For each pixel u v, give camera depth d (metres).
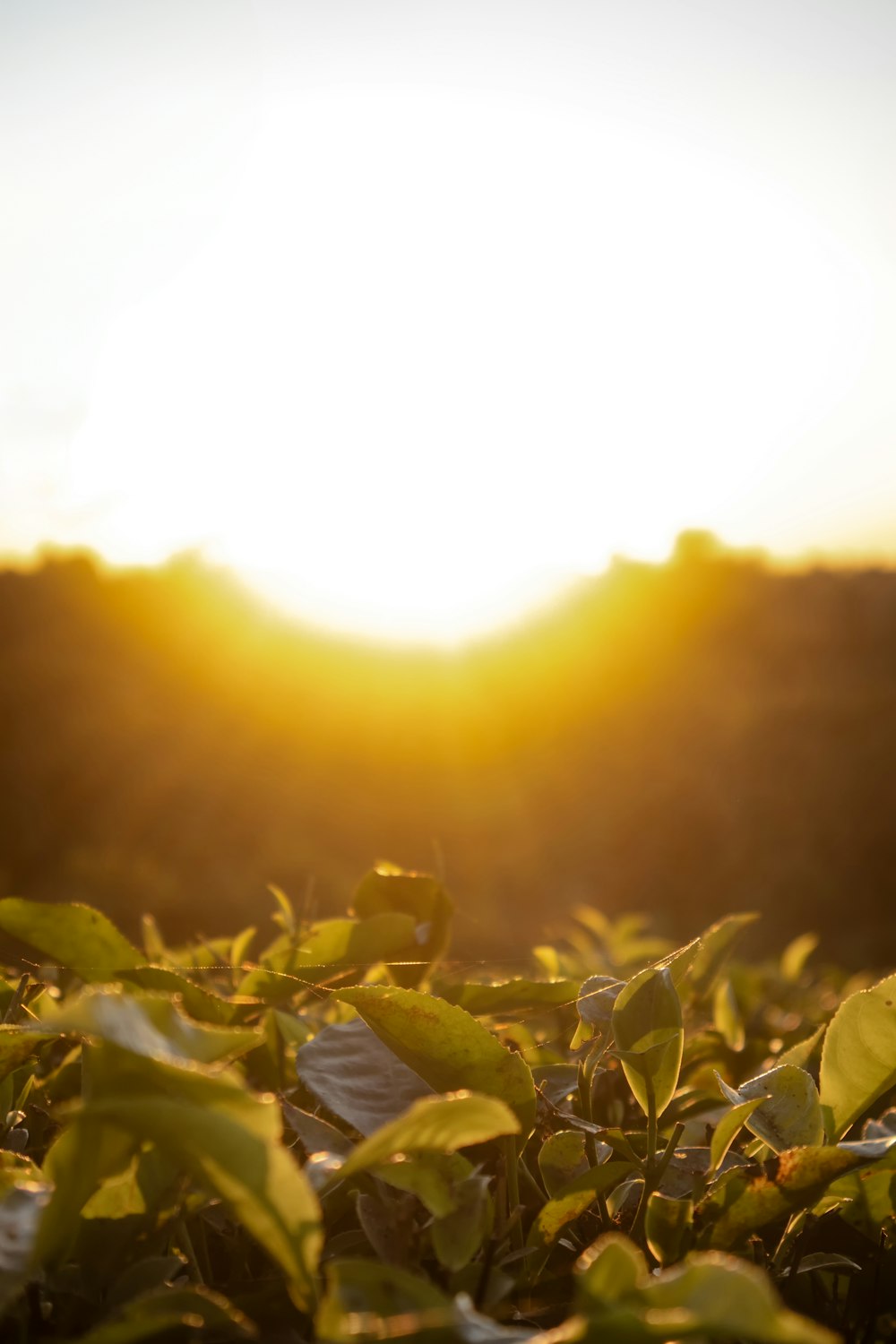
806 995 1.08
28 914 0.61
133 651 7.75
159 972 0.60
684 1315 0.40
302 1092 0.59
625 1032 0.54
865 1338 0.51
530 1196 0.54
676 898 5.52
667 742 6.62
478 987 0.64
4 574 7.88
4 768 6.26
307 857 5.50
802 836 5.79
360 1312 0.43
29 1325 0.47
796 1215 0.52
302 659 7.79
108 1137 0.45
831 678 7.13
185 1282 0.49
